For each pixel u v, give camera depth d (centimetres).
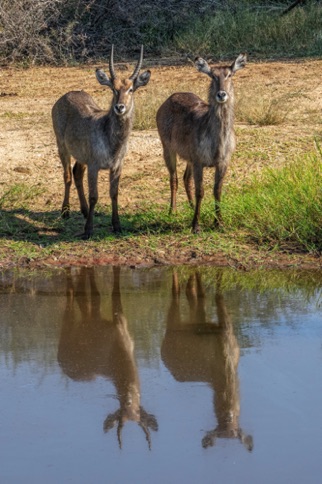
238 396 1927
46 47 6506
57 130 3375
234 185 3625
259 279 2778
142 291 2670
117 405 1894
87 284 2744
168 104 3359
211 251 3006
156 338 2283
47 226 3319
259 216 3206
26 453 1692
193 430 1777
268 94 5022
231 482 1583
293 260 2939
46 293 2661
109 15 6819
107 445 1722
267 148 4084
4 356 2164
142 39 6800
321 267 2884
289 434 1752
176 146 3284
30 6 6556
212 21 6631
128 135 3078
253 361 2112
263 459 1658
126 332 2331
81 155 3225
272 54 6169
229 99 3014
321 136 4247
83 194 3375
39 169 3994
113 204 3197
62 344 2248
